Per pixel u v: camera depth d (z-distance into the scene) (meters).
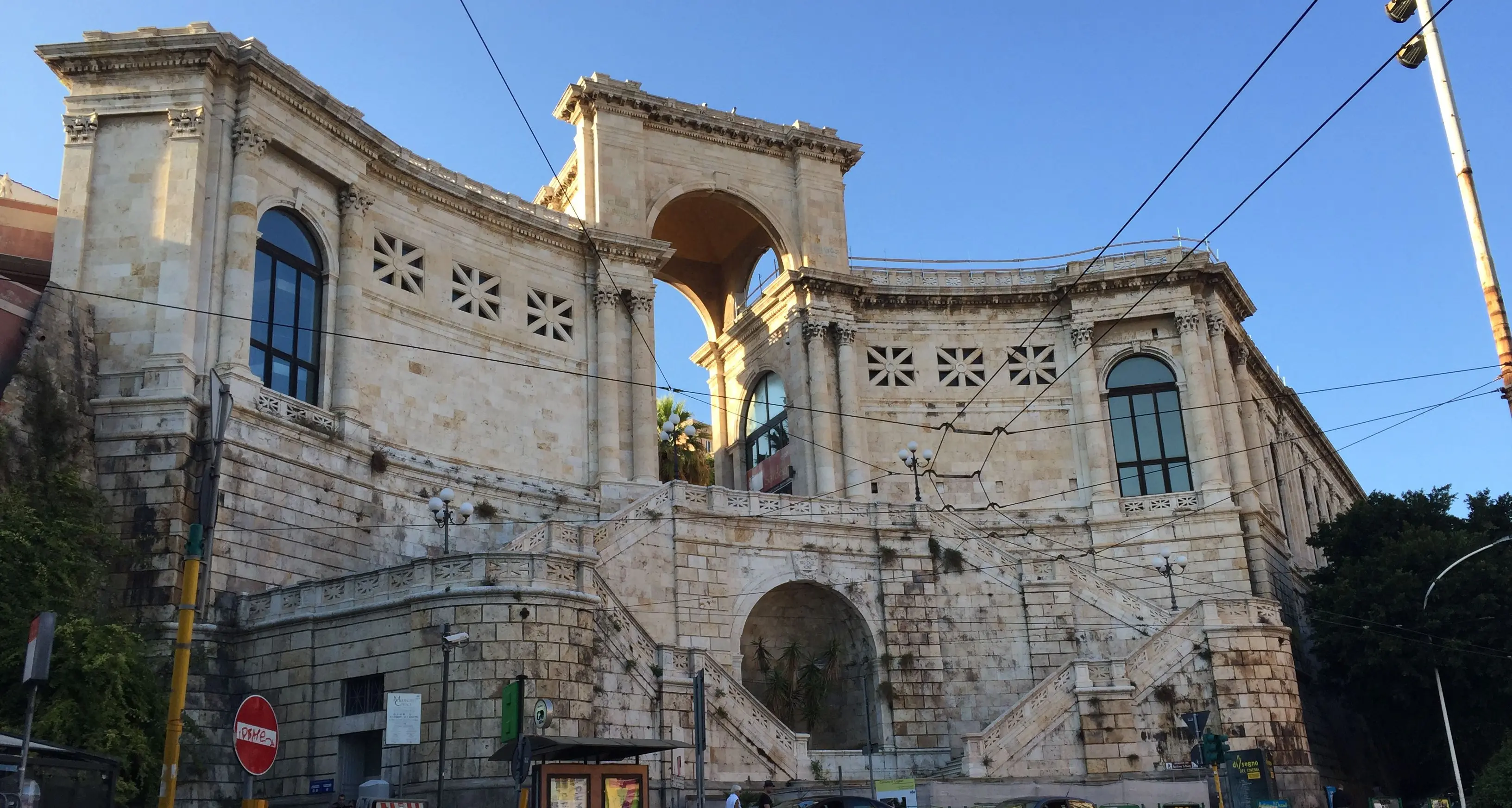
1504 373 17.17
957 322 54.56
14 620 26.14
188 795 27.59
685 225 57.62
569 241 47.56
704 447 66.31
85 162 36.03
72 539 29.55
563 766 21.88
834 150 55.12
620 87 50.16
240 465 33.78
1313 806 36.16
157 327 34.16
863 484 50.59
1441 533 44.53
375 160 41.91
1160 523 49.62
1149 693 36.53
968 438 52.84
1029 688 40.31
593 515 44.53
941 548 41.25
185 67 36.72
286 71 37.94
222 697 30.09
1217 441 50.59
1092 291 53.44
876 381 53.31
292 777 29.23
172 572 31.23
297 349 38.41
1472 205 18.14
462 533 40.72
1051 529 50.44
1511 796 35.47
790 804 24.83
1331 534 49.66
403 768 27.72
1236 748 36.22
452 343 43.12
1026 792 33.06
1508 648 41.47
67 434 31.77
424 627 28.41
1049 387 53.53
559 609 29.06
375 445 38.88
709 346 59.28
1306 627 51.44
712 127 52.50
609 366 46.59
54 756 14.93
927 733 38.88
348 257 40.06
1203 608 37.94
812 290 52.41
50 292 33.25
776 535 39.62
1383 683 43.53
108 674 25.48
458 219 44.75
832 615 40.91
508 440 43.81
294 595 31.27
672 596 37.38
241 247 36.03
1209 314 53.00
